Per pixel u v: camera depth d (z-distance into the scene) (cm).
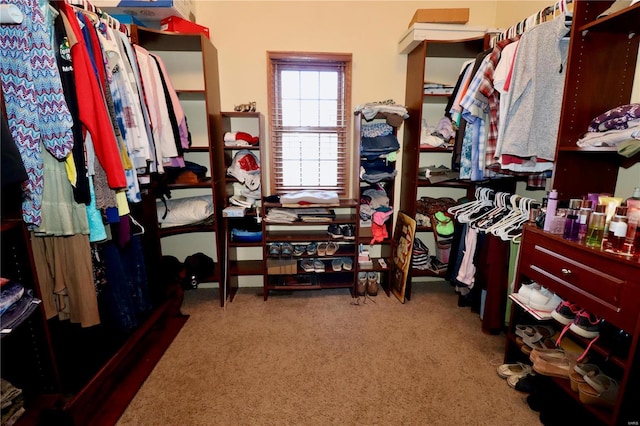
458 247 250
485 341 214
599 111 157
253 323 237
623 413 120
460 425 149
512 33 203
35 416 125
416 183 255
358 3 263
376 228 267
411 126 265
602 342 132
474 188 263
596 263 126
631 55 154
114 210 157
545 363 152
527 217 199
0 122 99
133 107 175
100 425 145
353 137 278
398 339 216
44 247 142
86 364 163
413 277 310
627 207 124
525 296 168
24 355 134
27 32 115
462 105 206
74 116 130
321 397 166
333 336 220
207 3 256
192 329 229
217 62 260
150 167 198
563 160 160
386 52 271
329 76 275
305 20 263
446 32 233
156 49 252
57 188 133
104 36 160
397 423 150
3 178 101
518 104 169
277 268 266
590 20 147
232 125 276
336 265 276
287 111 277
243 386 173
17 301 118
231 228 274
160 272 244
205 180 254
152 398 164
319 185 291
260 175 249
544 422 148
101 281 170
